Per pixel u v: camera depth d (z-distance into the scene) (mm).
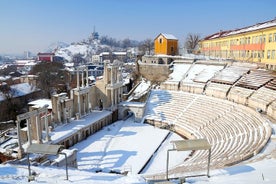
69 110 50125
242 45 69000
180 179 15758
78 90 52094
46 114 39031
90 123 49531
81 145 44500
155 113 58188
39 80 116250
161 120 55344
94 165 36562
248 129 38844
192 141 17219
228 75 59469
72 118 52094
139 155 40250
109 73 59094
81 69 54000
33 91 102188
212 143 39656
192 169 23797
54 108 47219
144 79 75750
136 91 70125
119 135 49594
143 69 77062
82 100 54375
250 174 16719
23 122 69250
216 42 88812
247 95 48969
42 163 30719
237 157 25594
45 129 41875
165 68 73750
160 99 62281
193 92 61562
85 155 40312
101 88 59531
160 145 44719
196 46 130375
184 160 37594
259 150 26969
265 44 57469
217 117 48625
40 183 16688
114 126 55281
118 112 60688
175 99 60625
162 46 84188
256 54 61844
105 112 57688
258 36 60594
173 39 84562
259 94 47062
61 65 148750
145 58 78188
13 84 105438
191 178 16469
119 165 36656
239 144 33656
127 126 55344
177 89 64750
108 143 45406
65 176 19047
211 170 18453
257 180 15367
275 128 34844
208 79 61719
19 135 33406
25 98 95812
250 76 54594
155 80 75062
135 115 58656
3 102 83688
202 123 49344
